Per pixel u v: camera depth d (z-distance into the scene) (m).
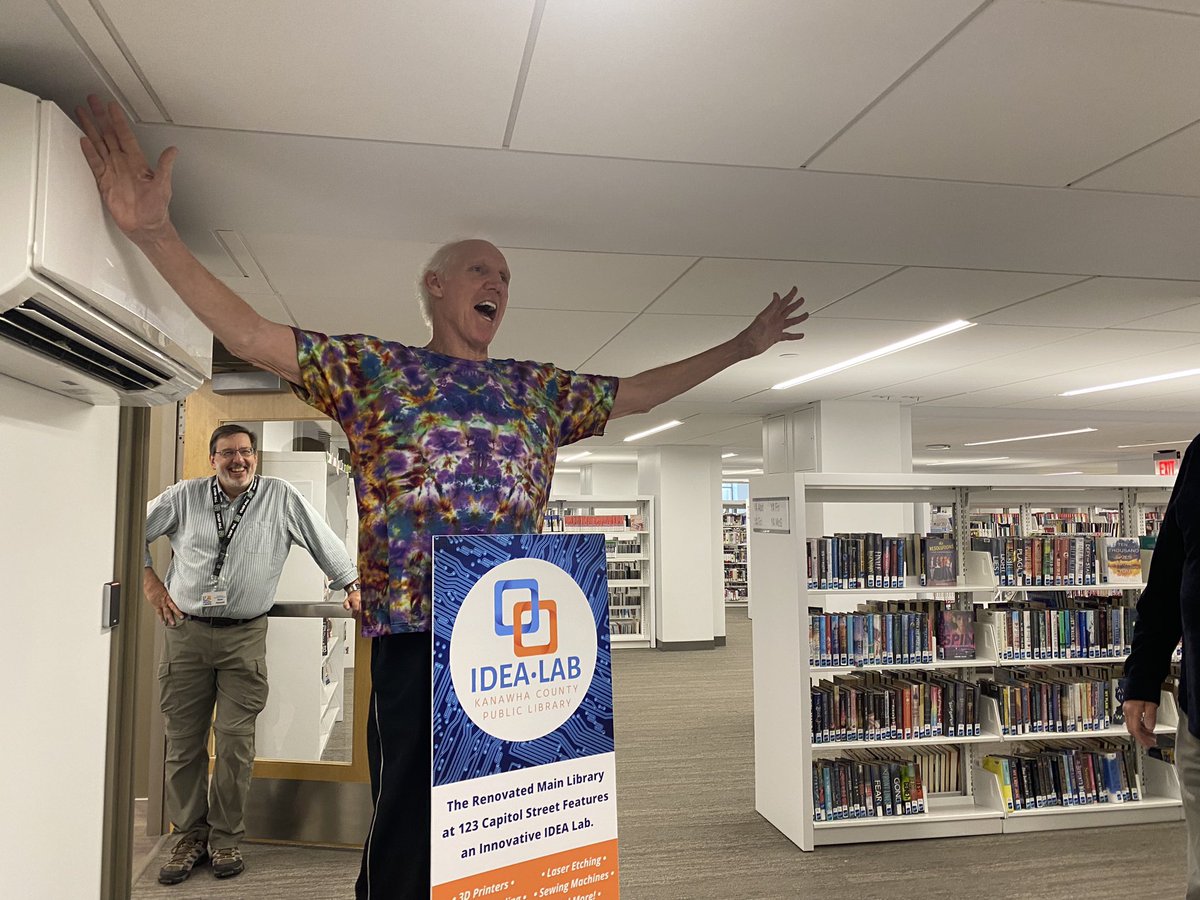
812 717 3.81
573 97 1.86
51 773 1.92
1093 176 2.36
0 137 1.31
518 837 1.25
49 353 1.56
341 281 3.37
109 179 1.41
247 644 3.31
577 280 3.44
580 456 14.12
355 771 3.59
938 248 3.03
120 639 2.33
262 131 2.02
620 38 1.61
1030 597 4.76
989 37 1.62
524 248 3.00
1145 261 3.20
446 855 1.17
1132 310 4.02
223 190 2.40
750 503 4.38
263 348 1.37
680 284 3.50
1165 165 2.27
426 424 1.37
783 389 6.59
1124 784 4.11
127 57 1.66
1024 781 3.97
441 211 2.59
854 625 3.90
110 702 2.27
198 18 1.52
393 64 1.70
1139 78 1.79
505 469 1.41
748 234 2.85
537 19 1.55
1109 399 7.25
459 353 1.63
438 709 1.18
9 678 1.71
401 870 1.24
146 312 1.72
